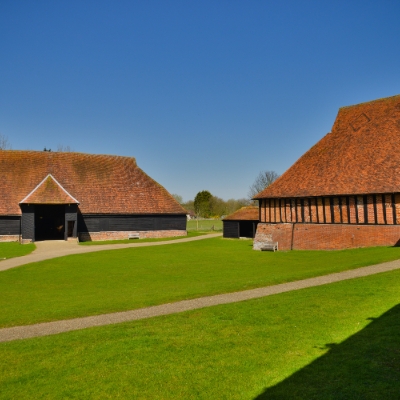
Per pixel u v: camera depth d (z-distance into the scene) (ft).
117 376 23.15
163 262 79.92
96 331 31.55
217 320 32.83
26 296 49.67
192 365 24.21
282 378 22.02
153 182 157.28
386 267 55.21
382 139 93.71
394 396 19.17
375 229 83.25
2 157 137.80
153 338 28.91
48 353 26.91
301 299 38.22
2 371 24.41
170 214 149.89
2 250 102.32
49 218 140.46
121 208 141.08
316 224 94.43
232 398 20.43
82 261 81.92
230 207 354.33
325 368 22.66
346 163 95.71
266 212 107.34
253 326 30.78
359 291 39.68
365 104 107.34
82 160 149.18
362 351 24.27
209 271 67.26
